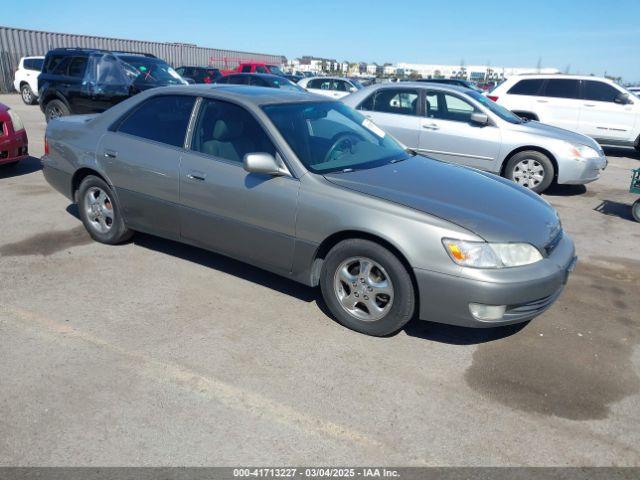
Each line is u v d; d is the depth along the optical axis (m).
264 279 4.61
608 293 4.66
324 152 4.12
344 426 2.83
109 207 5.09
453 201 3.68
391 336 3.75
